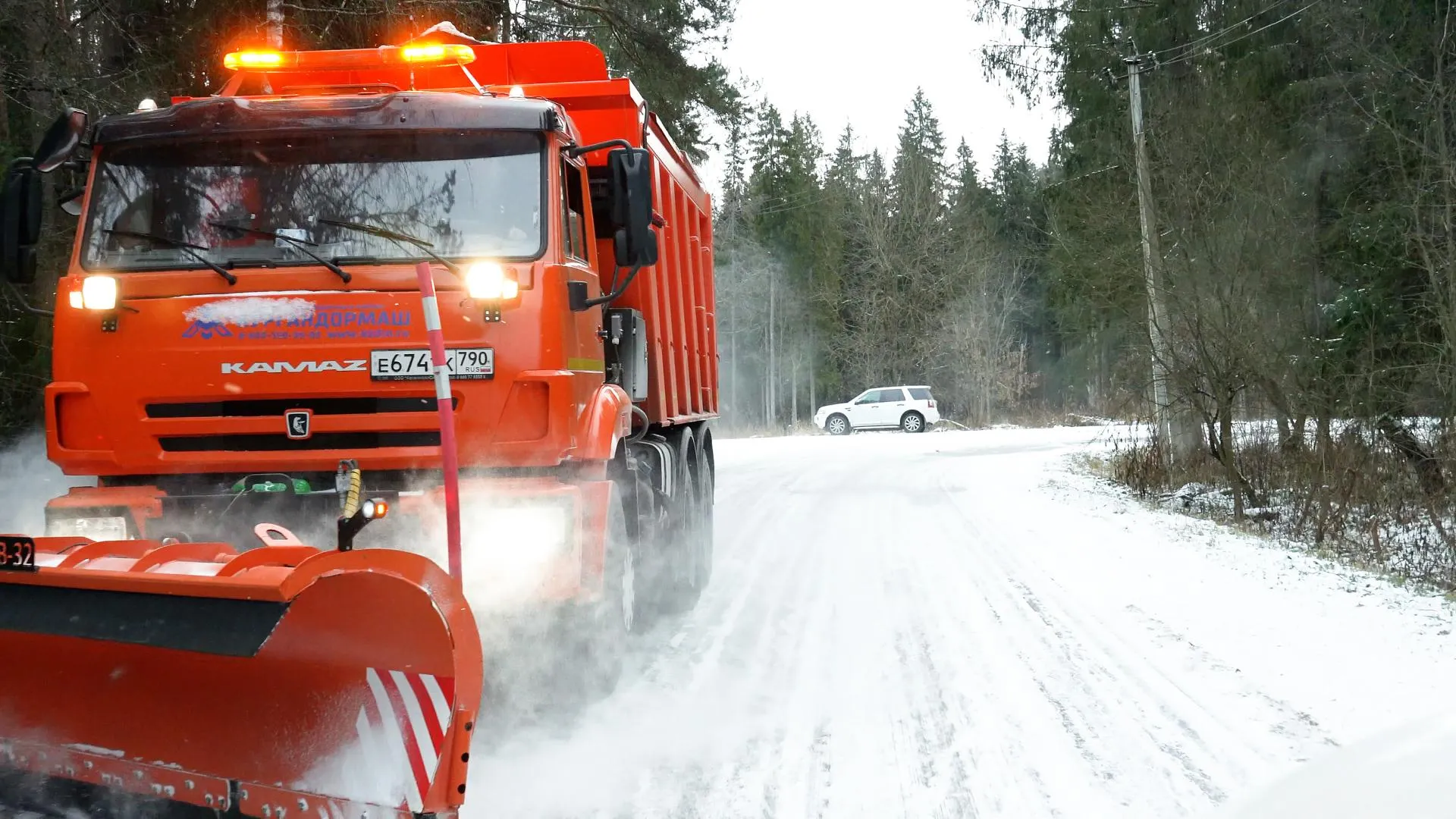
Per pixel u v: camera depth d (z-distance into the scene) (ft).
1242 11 67.26
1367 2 57.36
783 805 14.98
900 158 231.50
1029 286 247.70
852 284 232.94
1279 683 20.63
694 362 33.50
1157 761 16.60
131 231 18.88
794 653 23.85
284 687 12.00
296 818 12.01
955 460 91.81
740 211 220.43
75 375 18.26
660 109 78.02
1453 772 6.79
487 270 18.01
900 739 17.81
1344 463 46.01
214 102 19.21
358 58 23.00
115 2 45.06
